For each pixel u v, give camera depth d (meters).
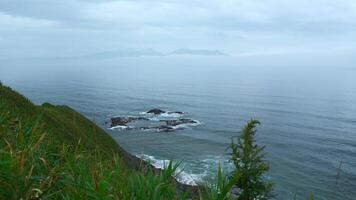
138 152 92.50
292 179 71.69
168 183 5.17
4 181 4.13
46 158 6.20
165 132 116.69
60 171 5.32
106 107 184.25
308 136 116.81
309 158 89.12
